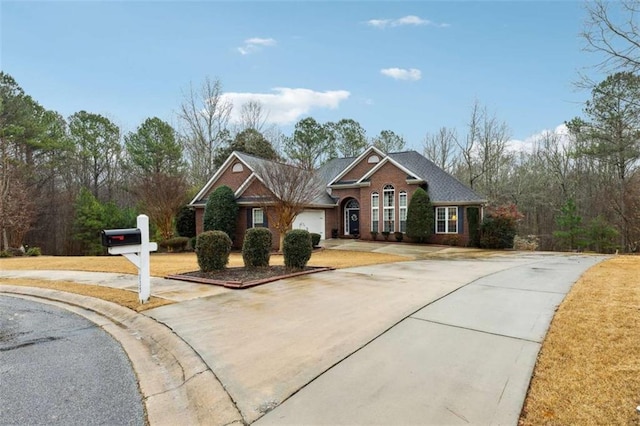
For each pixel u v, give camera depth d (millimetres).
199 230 24094
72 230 28656
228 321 5605
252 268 10336
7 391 3633
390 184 23375
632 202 24031
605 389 3186
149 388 3705
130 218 28406
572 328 4809
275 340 4711
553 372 3570
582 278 8750
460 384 3416
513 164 34969
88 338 5348
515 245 24047
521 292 7285
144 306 6629
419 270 10773
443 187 22828
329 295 7223
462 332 4863
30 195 26672
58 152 31297
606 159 25047
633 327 4711
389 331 4957
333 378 3607
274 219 19781
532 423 2760
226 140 35906
